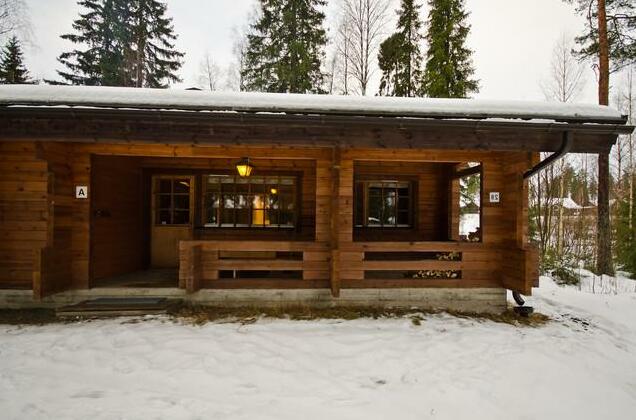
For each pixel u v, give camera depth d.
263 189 6.37
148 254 6.36
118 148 4.75
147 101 4.00
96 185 5.08
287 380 2.93
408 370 3.18
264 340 3.69
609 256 8.87
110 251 5.47
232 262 4.86
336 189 4.65
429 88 11.88
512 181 4.86
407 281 5.00
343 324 4.26
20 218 4.67
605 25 8.73
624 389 3.07
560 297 6.16
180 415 2.41
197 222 6.27
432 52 12.16
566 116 4.21
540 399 2.82
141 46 16.94
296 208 6.32
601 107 4.39
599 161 9.05
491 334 4.10
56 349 3.38
